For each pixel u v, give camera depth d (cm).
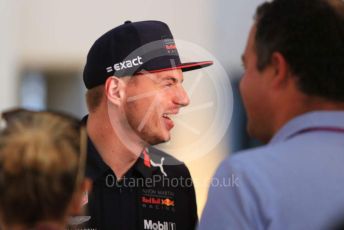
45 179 391
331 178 437
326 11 466
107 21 1838
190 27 1780
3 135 405
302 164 441
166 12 1759
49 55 1950
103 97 648
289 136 462
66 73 1972
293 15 470
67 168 400
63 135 409
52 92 1995
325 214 429
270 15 483
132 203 640
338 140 454
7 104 1947
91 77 657
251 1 1805
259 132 499
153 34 646
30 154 391
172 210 660
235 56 1827
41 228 396
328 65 458
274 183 435
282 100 474
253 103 494
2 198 392
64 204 402
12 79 1948
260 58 483
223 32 1814
